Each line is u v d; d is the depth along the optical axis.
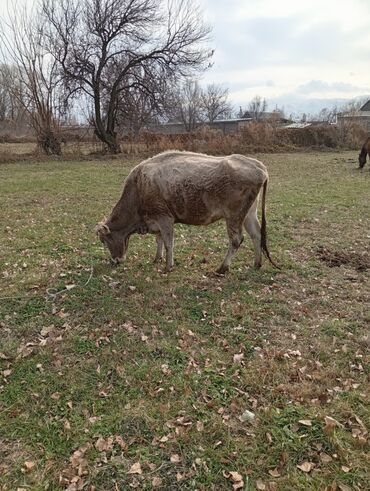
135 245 7.69
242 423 3.40
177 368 4.10
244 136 30.30
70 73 24.94
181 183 5.66
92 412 3.53
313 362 4.17
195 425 3.37
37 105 24.92
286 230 8.81
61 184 14.85
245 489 2.83
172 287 5.84
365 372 4.05
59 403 3.64
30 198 12.39
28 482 2.90
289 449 3.14
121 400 3.67
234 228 5.93
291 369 4.05
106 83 26.42
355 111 38.50
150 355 4.31
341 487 2.82
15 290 5.76
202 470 2.98
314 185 14.38
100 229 6.24
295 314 5.15
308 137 31.84
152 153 26.09
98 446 3.17
